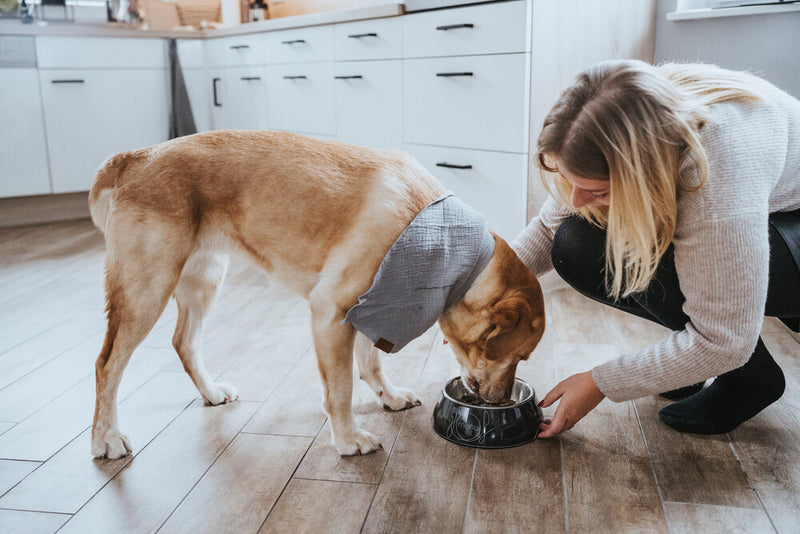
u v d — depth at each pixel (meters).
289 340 2.18
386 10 2.71
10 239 3.63
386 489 1.35
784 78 2.32
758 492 1.31
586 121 1.08
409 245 1.32
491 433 1.49
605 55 2.53
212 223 1.47
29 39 3.67
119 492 1.35
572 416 1.39
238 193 1.44
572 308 2.43
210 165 1.44
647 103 1.06
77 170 3.97
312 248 1.42
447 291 1.38
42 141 3.83
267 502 1.31
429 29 2.56
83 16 4.37
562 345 2.08
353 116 3.06
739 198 1.11
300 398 1.76
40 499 1.33
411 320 1.37
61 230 3.85
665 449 1.47
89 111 3.93
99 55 3.88
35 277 2.93
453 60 2.50
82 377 1.91
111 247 1.43
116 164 1.47
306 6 4.32
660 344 1.28
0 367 1.98
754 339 1.18
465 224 1.39
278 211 1.42
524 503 1.29
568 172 1.13
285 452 1.50
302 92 3.36
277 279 1.50
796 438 1.51
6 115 3.70
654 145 1.05
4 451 1.52
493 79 2.37
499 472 1.40
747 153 1.12
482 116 2.44
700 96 1.16
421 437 1.55
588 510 1.27
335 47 3.06
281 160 1.43
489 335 1.43
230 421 1.64
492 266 1.43
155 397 1.78
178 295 1.67
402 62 2.72
